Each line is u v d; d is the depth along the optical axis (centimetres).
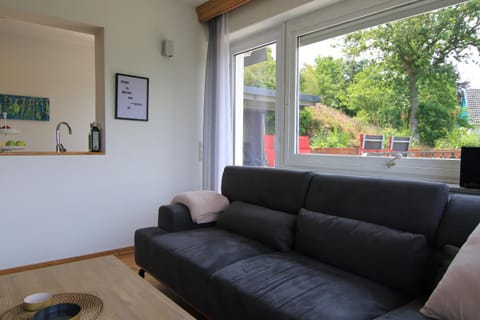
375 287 144
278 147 296
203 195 257
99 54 300
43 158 266
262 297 136
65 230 279
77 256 286
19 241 257
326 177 204
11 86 414
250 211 225
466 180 168
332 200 192
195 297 171
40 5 258
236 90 348
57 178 273
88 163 288
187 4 341
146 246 219
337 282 147
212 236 217
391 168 216
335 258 166
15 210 255
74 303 120
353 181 188
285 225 198
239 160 345
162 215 239
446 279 112
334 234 171
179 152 345
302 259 178
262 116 316
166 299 131
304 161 273
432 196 155
